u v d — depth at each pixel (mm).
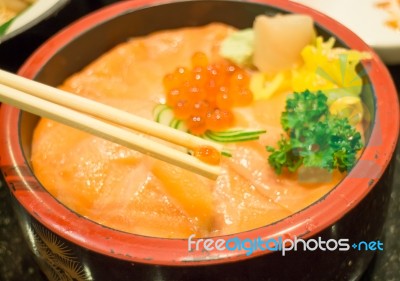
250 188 281
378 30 385
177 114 300
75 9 390
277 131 297
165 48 351
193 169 250
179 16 356
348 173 257
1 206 338
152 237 241
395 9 398
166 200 274
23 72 316
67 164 293
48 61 322
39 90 256
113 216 272
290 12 336
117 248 239
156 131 253
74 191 283
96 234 243
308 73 315
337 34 318
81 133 302
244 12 350
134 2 349
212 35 351
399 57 382
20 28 357
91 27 337
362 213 254
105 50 351
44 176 291
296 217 242
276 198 278
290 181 282
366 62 299
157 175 280
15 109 293
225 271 236
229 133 296
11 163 271
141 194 276
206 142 254
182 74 315
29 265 315
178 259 234
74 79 335
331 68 306
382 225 284
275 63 323
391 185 282
